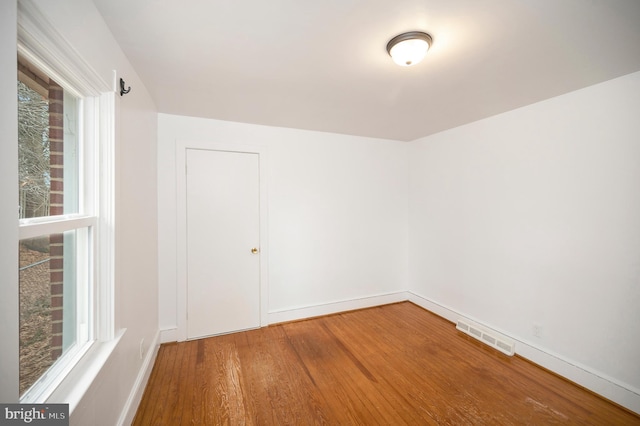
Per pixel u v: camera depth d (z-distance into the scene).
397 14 1.20
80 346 1.19
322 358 2.30
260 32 1.34
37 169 0.96
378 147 3.59
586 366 1.93
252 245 2.89
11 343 0.68
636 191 1.71
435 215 3.33
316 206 3.23
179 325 2.56
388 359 2.29
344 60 1.60
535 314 2.25
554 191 2.13
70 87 1.10
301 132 3.13
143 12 1.18
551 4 1.13
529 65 1.65
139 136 1.82
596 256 1.89
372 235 3.57
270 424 1.59
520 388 1.92
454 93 2.07
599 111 1.88
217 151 2.74
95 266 1.26
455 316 3.01
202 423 1.58
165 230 2.53
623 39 1.37
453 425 1.59
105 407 1.20
